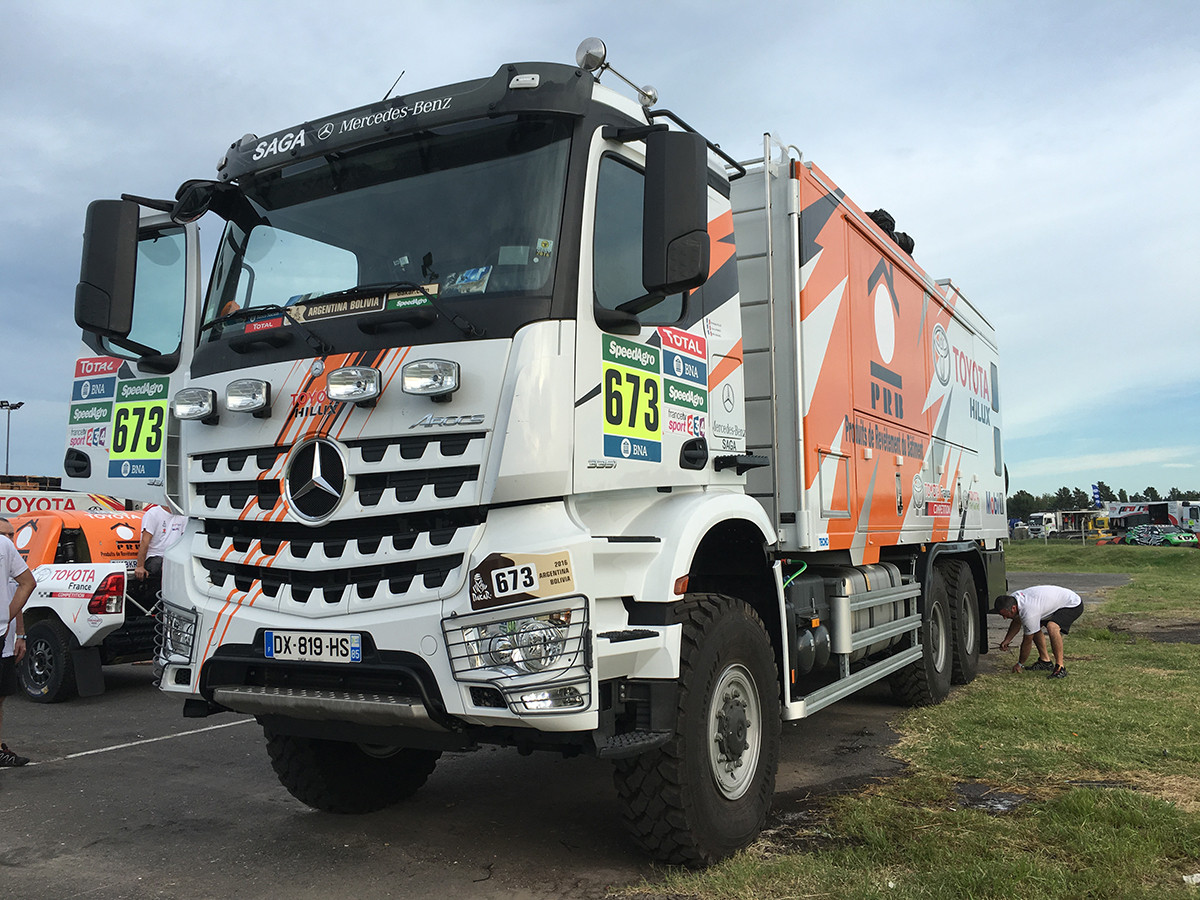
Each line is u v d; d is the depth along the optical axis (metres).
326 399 3.74
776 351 5.35
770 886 3.63
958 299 9.36
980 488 9.88
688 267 3.48
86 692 8.48
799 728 6.85
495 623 3.30
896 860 3.88
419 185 3.98
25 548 9.24
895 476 6.99
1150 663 9.59
